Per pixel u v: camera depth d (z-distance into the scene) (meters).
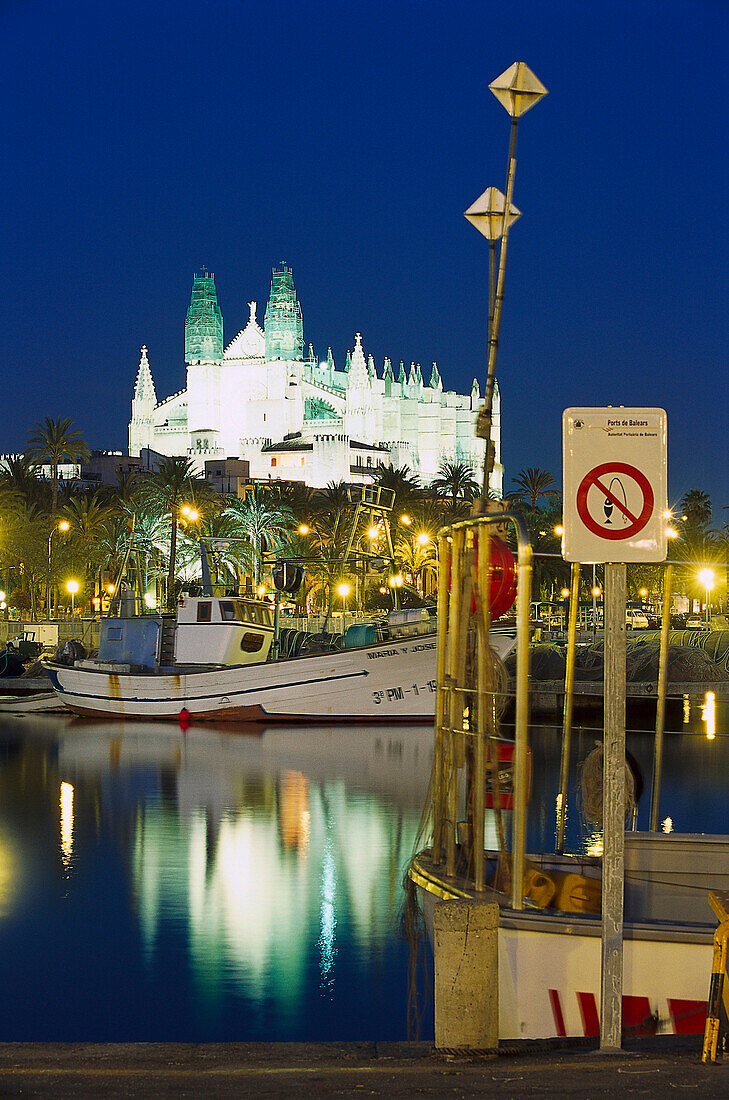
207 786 29.95
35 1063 7.46
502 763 10.83
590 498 7.13
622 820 7.42
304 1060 7.52
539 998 8.44
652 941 8.32
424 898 10.23
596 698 48.62
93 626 77.88
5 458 140.75
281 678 43.94
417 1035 11.55
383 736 40.25
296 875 19.98
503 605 11.67
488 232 11.93
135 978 14.51
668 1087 6.71
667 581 10.80
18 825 24.69
